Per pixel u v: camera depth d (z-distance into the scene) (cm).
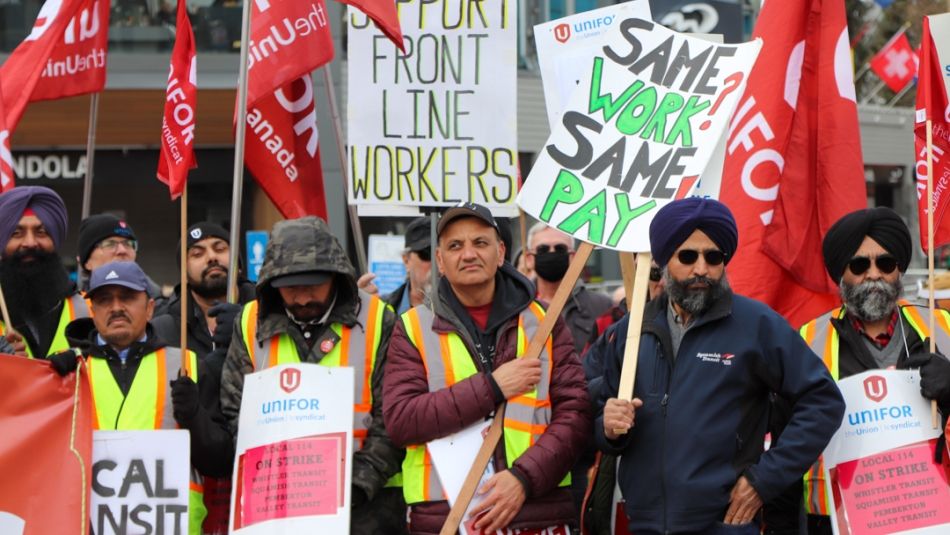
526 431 1538
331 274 1591
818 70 1961
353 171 1967
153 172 5453
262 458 1509
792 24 1959
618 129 1653
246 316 1641
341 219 4997
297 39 2139
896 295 1543
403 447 1595
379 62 1975
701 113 1620
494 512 1488
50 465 1530
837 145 1941
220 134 5294
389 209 1969
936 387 1458
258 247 3841
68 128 5184
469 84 1973
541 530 1536
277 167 2230
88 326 1694
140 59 4984
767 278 1909
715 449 1438
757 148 1942
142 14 4984
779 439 1446
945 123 1712
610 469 1636
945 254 4853
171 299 2094
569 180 1641
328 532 1473
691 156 1599
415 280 2188
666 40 1686
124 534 1534
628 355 1484
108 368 1628
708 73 1645
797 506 1612
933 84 1709
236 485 1519
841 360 1568
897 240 1537
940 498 1455
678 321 1507
